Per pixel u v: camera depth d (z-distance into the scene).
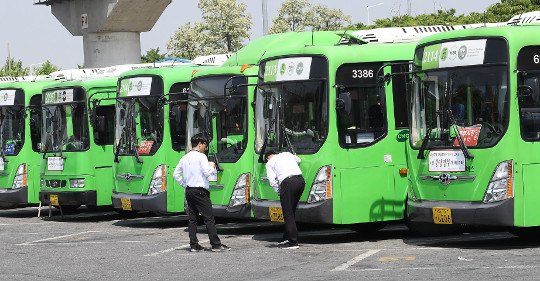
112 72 23.16
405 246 14.25
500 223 12.92
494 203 12.97
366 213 15.09
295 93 15.30
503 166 12.92
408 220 15.47
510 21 15.47
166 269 12.80
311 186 14.94
